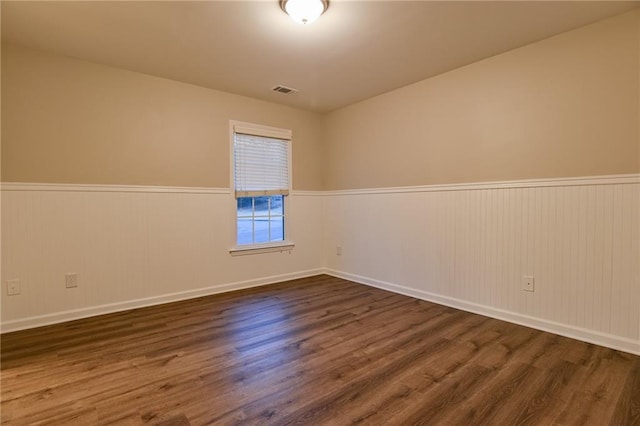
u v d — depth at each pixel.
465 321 2.87
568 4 2.15
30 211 2.76
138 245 3.27
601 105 2.35
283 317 3.00
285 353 2.28
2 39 2.59
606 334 2.35
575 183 2.47
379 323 2.84
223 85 3.60
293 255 4.47
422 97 3.48
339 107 4.43
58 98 2.87
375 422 1.57
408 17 2.29
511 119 2.80
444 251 3.32
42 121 2.80
